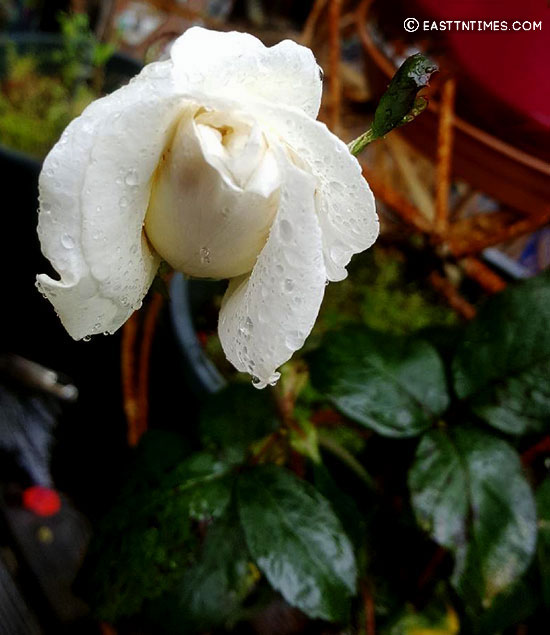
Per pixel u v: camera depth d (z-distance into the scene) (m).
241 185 0.13
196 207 0.13
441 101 0.36
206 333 0.41
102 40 0.68
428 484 0.23
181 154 0.12
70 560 0.38
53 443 0.44
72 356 0.47
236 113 0.13
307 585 0.22
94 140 0.12
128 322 0.34
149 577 0.24
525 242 0.64
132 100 0.12
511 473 0.24
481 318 0.26
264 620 0.30
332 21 0.34
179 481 0.25
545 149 0.34
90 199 0.12
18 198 0.43
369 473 0.30
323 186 0.13
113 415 0.44
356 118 0.49
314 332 0.40
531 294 0.26
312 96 0.13
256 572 0.27
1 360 0.48
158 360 0.40
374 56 0.40
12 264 0.46
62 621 0.35
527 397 0.25
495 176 0.37
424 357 0.26
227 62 0.12
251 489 0.24
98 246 0.12
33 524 0.39
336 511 0.26
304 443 0.27
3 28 0.79
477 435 0.25
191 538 0.24
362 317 0.43
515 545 0.22
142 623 0.25
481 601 0.22
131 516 0.25
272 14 0.82
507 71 0.34
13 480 0.41
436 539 0.23
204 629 0.24
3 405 0.45
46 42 0.65
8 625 0.35
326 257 0.14
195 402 0.34
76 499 0.41
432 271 0.39
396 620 0.29
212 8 0.86
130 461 0.27
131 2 0.74
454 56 0.35
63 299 0.13
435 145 0.40
